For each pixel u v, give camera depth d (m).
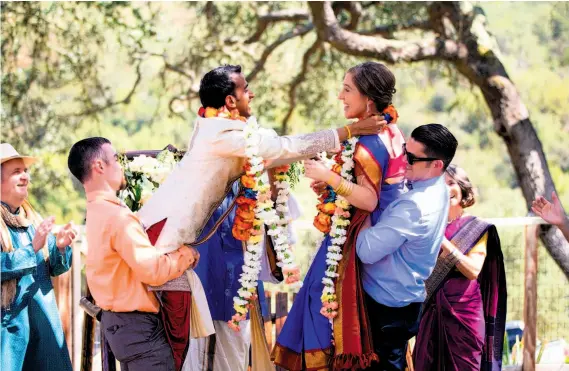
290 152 3.52
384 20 10.59
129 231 3.41
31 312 3.89
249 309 3.99
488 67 9.19
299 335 3.77
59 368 3.95
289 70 11.27
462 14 9.40
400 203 3.51
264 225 4.02
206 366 4.08
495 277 4.39
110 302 3.48
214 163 3.57
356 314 3.57
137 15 9.59
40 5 9.55
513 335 6.27
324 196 3.73
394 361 3.63
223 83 3.61
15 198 3.91
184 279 3.64
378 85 3.57
